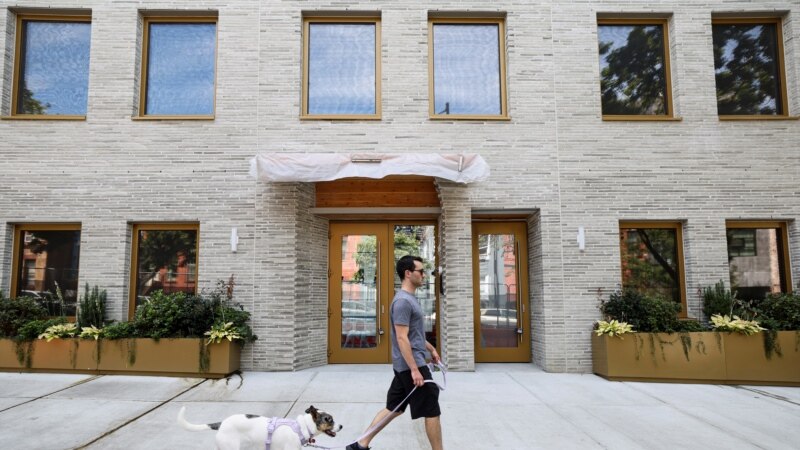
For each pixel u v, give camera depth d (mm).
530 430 5527
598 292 8617
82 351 7875
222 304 8352
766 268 9000
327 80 9289
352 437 5285
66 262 8867
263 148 8867
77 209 8703
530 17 9203
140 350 7840
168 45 9312
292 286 8539
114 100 8891
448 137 8945
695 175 8906
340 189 9344
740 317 8234
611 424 5766
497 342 9352
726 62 9445
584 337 8539
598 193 8844
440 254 9234
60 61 9203
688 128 8992
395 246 9508
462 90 9328
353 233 9516
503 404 6535
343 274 9445
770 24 9516
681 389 7410
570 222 8773
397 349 4480
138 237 8953
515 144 8930
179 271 8875
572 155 8922
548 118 9000
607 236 8758
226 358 7848
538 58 9125
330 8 9133
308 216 8992
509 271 9500
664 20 9453
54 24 9281
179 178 8781
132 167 8789
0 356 7922
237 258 8641
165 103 9188
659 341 7855
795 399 6938
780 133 8992
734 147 8969
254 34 9078
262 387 7277
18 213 8672
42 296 8781
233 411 6117
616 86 9375
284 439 3986
